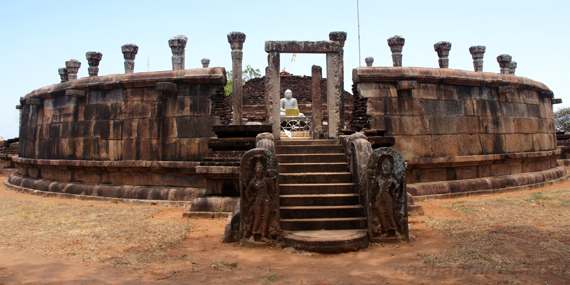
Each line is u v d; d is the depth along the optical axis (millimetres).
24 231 8602
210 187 10445
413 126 13133
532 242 7215
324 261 6367
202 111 12742
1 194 15727
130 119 13477
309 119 16797
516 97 15500
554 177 16922
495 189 13984
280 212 7801
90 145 14164
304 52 11977
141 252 6945
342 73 13258
